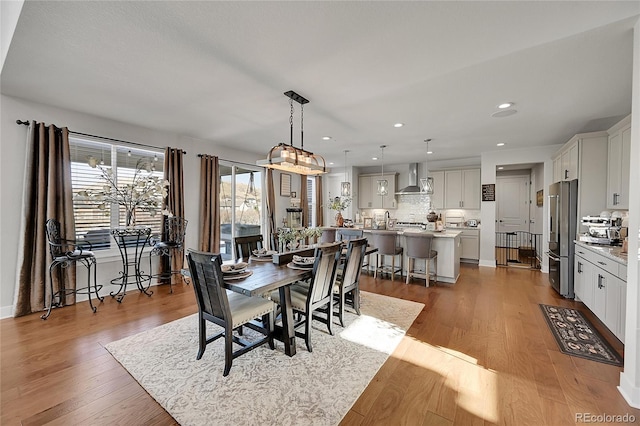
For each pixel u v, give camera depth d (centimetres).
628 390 187
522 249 753
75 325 301
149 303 371
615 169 348
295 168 320
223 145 556
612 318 271
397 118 377
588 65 236
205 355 244
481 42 204
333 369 224
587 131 436
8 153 317
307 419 171
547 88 281
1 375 213
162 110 352
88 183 384
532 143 527
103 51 218
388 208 809
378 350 254
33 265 330
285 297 243
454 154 639
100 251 398
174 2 164
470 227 682
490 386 204
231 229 586
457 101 317
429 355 246
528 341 271
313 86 279
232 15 175
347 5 165
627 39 200
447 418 173
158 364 229
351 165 816
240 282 222
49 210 335
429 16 175
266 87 280
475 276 525
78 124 365
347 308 358
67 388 199
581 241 367
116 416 174
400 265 525
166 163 450
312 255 338
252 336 285
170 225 432
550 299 394
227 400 188
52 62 235
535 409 181
